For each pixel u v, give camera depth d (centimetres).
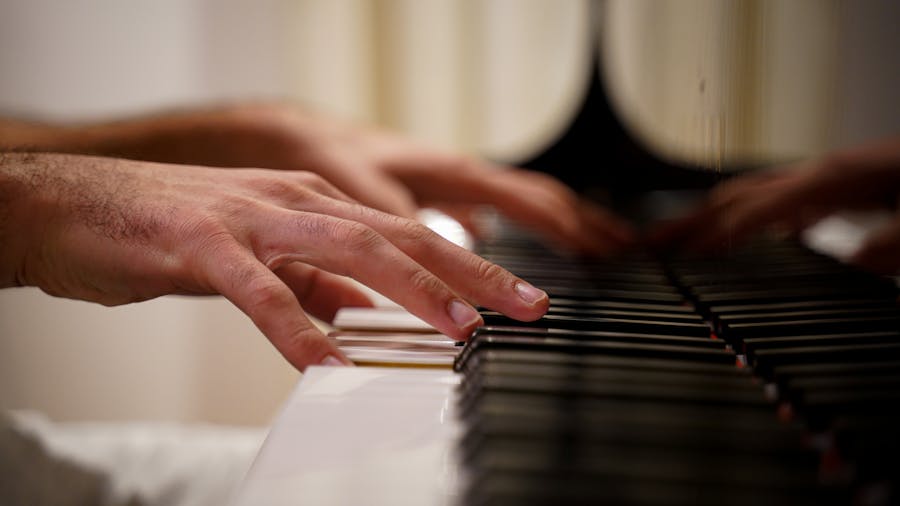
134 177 72
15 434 94
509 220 115
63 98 192
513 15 169
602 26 162
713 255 93
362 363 64
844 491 51
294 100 183
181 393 212
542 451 53
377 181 102
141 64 191
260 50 186
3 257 70
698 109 139
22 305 204
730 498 50
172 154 100
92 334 208
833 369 61
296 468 53
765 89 138
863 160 104
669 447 53
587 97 163
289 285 77
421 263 69
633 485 51
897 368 61
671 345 65
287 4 181
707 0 96
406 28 174
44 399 208
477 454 53
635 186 160
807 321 69
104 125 104
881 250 89
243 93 188
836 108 140
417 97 176
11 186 70
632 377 59
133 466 97
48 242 69
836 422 55
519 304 67
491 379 59
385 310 75
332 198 73
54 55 191
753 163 140
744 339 66
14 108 192
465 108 174
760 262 89
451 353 65
